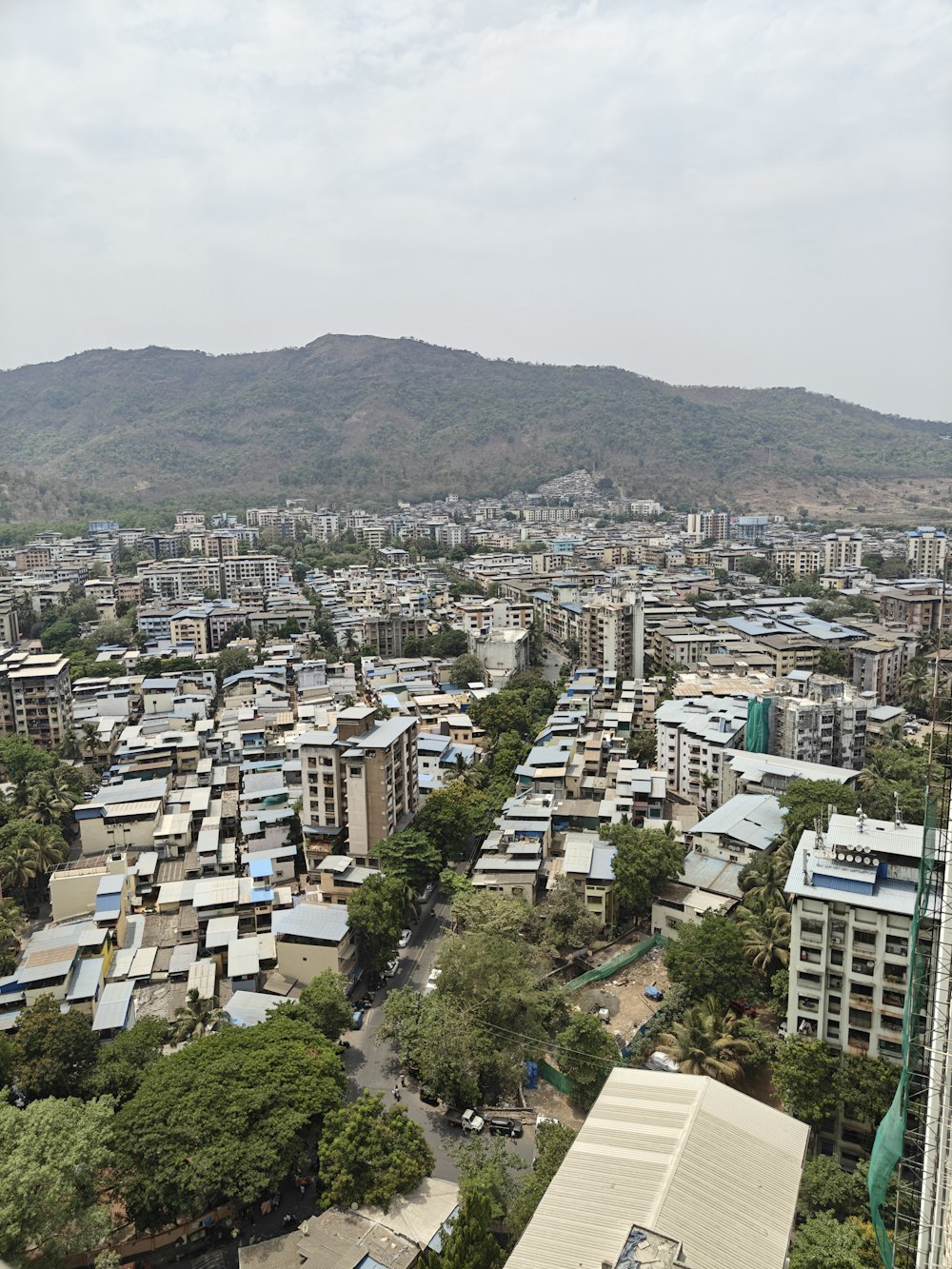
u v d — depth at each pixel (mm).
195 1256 71875
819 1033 80250
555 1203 54844
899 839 82375
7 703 185250
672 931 110188
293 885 126688
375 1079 91250
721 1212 53625
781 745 154125
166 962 106562
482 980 91938
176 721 183000
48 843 129000
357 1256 65938
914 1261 55938
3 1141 64562
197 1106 72688
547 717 191375
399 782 134750
